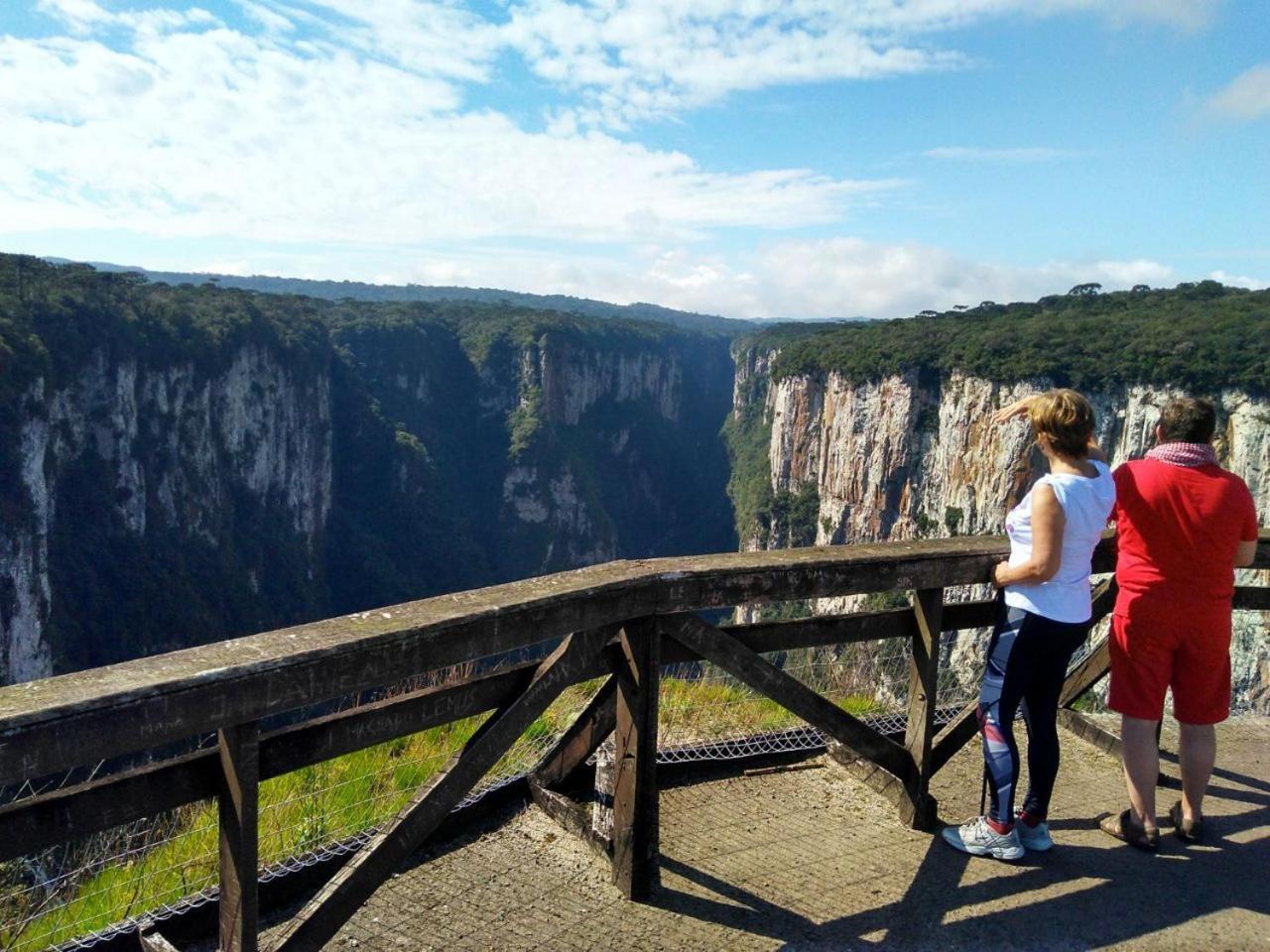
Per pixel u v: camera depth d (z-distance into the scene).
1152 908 3.02
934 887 3.09
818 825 3.54
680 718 5.23
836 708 3.28
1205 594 3.23
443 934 2.75
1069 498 3.01
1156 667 3.32
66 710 1.61
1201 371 46.44
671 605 2.76
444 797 2.38
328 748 2.19
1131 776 3.43
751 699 5.68
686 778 3.96
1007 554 3.39
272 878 2.97
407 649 2.12
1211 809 3.86
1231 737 4.79
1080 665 4.58
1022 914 2.94
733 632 3.07
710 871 3.16
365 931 2.76
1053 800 3.88
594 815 3.25
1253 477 45.28
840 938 2.76
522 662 2.67
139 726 1.71
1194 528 3.18
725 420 163.50
